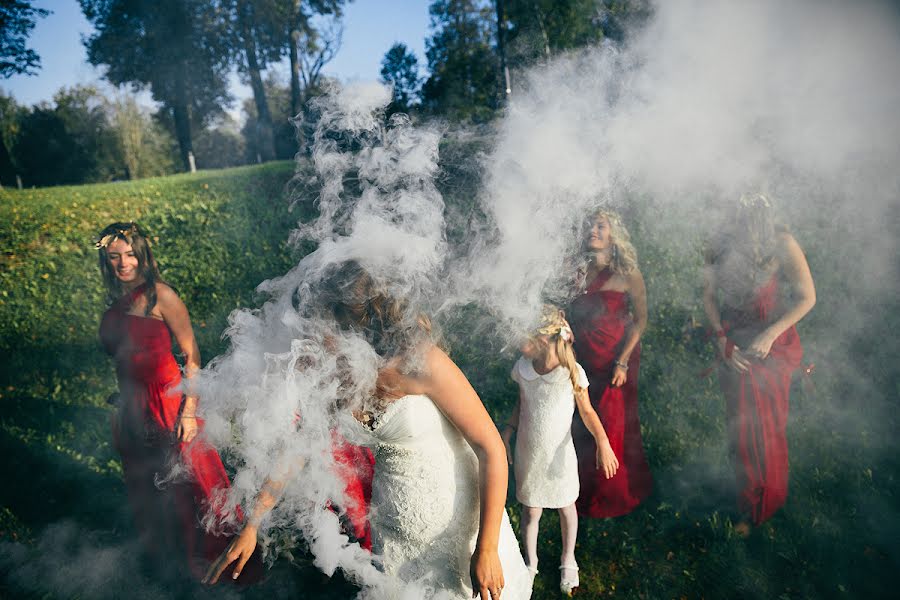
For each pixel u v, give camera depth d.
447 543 1.96
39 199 13.24
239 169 14.61
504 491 1.88
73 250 10.00
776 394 2.94
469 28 15.91
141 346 2.90
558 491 2.74
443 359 1.84
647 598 2.80
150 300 2.87
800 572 2.82
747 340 2.99
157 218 10.95
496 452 1.86
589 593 2.87
